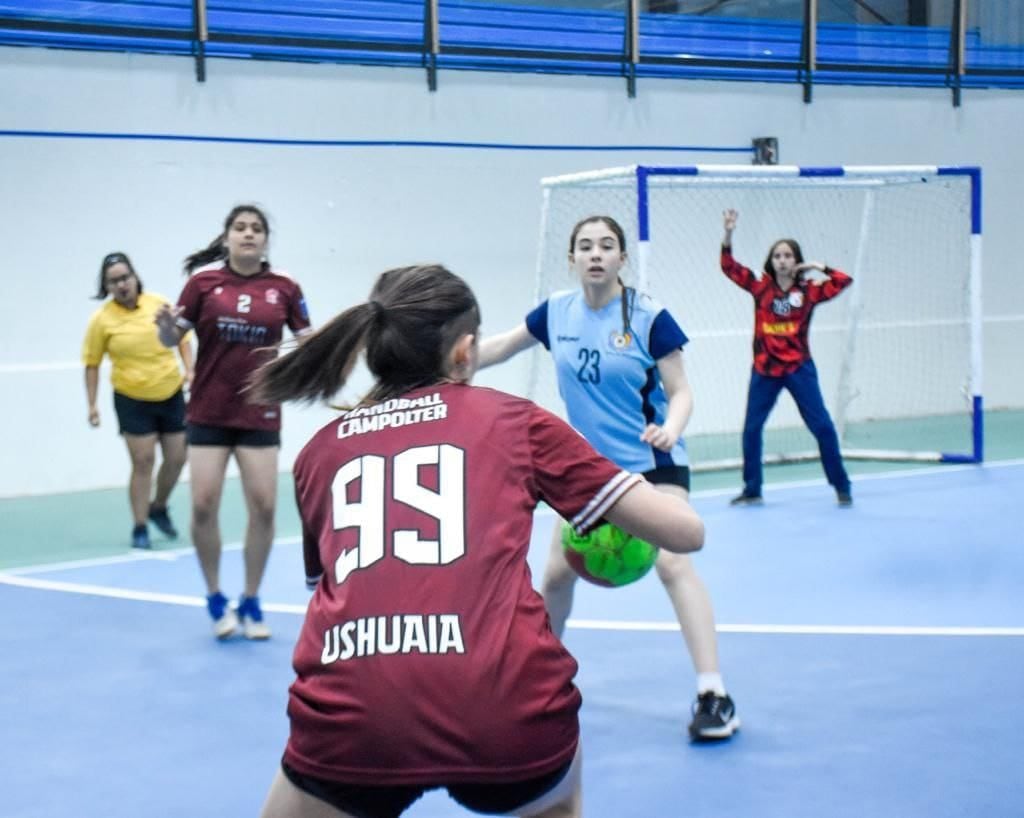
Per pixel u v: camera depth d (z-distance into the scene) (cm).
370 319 269
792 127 1469
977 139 1568
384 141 1272
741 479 1179
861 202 1490
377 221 1275
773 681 575
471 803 253
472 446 260
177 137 1182
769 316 1009
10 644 668
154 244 1180
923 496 1055
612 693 565
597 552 388
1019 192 1594
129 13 1152
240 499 1114
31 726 539
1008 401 1611
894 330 1525
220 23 1189
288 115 1227
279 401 272
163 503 935
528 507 259
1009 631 650
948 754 479
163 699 571
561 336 503
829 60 1479
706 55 1417
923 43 1527
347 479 262
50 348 1144
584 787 454
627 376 489
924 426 1484
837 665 597
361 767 240
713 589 756
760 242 1446
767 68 1446
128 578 819
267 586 793
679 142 1414
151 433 896
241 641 665
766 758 480
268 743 513
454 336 275
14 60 1116
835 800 437
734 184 1195
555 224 1354
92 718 548
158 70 1170
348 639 246
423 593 246
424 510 254
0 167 1116
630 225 1380
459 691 239
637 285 1008
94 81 1145
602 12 1361
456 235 1313
